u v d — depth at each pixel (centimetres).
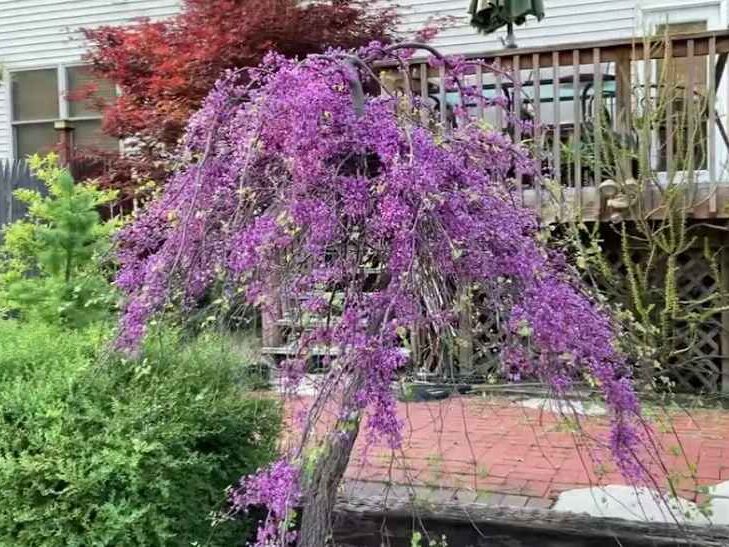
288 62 249
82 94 865
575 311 218
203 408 286
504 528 332
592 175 627
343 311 213
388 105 254
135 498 255
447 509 343
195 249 231
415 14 918
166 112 718
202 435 279
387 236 217
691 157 563
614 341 238
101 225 535
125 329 240
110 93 1037
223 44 711
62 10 1073
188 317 259
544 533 327
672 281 559
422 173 204
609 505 352
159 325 247
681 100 604
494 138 254
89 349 307
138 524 253
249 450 310
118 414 263
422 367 254
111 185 720
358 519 345
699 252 612
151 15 1027
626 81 580
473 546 335
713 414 532
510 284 216
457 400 509
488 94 596
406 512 341
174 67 720
